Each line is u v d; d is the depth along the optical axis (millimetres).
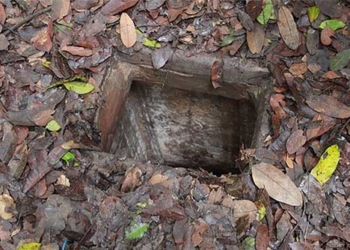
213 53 1354
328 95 1288
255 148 1281
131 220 1182
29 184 1231
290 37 1342
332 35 1332
